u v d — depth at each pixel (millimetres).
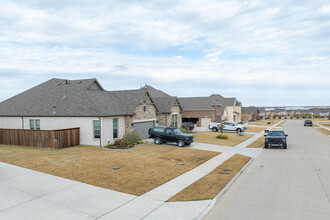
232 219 7598
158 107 33250
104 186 10492
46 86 29109
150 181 11469
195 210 8211
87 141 22094
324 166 15242
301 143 27344
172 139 23000
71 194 9383
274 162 16688
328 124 66500
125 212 7918
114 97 27328
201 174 13047
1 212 7625
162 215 7762
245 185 11281
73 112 22641
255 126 56875
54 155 16688
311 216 7750
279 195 9812
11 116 26250
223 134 35000
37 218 7254
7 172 12078
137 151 19578
